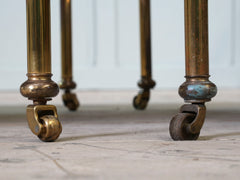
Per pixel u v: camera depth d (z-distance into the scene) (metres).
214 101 1.82
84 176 0.49
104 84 2.62
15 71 2.61
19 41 2.62
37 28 0.67
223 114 1.11
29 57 0.67
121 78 2.62
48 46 0.68
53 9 2.57
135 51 2.64
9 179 0.48
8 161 0.55
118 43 2.64
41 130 0.66
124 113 1.16
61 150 0.60
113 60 2.64
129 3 2.64
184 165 0.52
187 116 0.67
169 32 2.65
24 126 0.87
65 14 1.18
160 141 0.67
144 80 1.25
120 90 2.62
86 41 2.63
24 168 0.52
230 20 2.63
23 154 0.58
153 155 0.57
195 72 0.68
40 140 0.69
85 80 2.62
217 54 2.64
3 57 2.62
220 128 0.82
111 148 0.61
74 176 0.49
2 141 0.68
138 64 2.64
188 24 0.68
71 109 1.26
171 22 2.64
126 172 0.50
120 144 0.64
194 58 0.68
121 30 2.64
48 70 0.68
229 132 0.77
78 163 0.54
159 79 2.64
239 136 0.72
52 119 0.66
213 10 2.63
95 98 2.00
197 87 0.67
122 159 0.55
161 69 2.63
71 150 0.60
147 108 1.37
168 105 1.54
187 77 0.68
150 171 0.50
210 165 0.52
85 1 2.62
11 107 1.49
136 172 0.50
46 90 0.66
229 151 0.59
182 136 0.67
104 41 2.64
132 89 2.63
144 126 0.86
